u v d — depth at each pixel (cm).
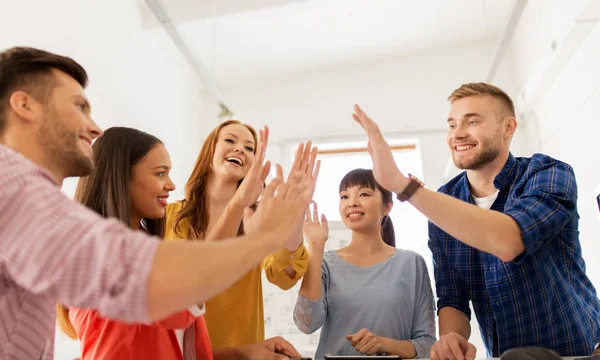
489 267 131
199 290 55
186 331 110
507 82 439
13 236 53
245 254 61
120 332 95
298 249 140
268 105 477
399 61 463
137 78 343
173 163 400
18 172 57
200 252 57
